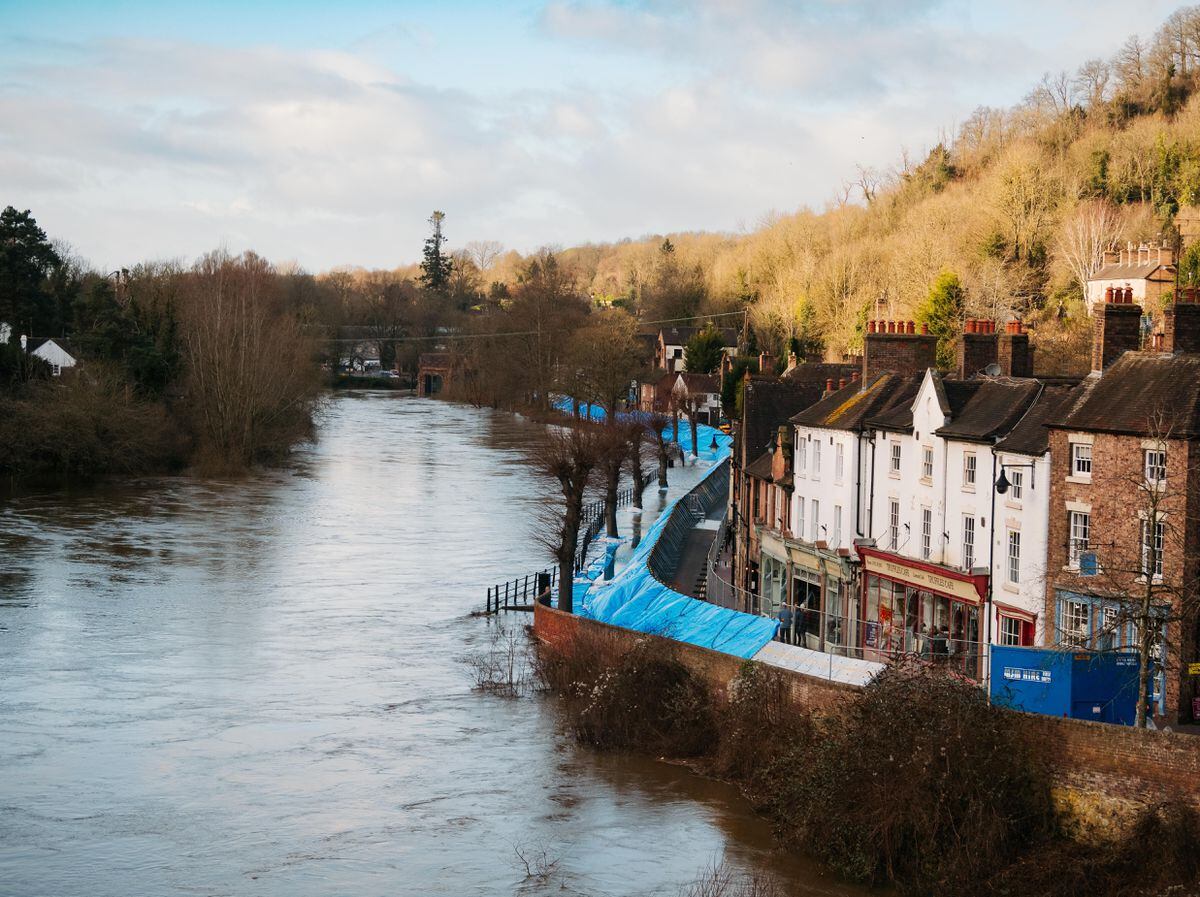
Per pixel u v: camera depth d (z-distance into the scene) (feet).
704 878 111.86
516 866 114.42
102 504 326.44
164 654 186.60
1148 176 444.96
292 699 165.99
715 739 145.48
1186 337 138.31
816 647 169.48
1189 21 542.98
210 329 405.39
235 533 291.17
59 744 145.69
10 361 388.37
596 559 266.36
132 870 112.27
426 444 499.92
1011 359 166.81
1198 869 100.32
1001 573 146.51
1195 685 123.24
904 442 169.78
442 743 149.38
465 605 224.12
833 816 116.06
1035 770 113.19
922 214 515.09
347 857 116.16
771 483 213.66
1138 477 126.11
